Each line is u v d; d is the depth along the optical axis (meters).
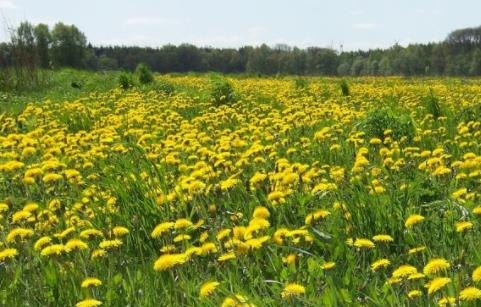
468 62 116.94
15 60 20.08
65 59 78.94
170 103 13.87
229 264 3.37
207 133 9.07
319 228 3.93
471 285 2.87
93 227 4.41
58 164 5.75
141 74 22.64
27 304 3.24
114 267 3.62
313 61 133.75
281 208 4.25
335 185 4.69
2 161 7.24
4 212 4.60
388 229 3.79
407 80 36.31
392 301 2.79
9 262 3.58
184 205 4.51
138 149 6.78
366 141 7.60
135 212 4.56
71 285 3.30
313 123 8.98
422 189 4.66
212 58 144.38
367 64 127.12
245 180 5.12
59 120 11.16
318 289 3.04
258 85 23.91
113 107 13.83
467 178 4.99
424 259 3.32
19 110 13.55
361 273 3.31
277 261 3.33
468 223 3.44
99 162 6.68
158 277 3.34
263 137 7.95
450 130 8.30
